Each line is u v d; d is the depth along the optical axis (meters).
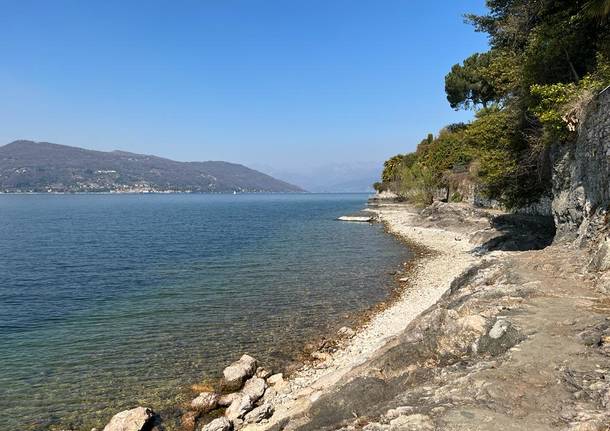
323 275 30.64
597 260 13.53
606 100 15.68
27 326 20.12
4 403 12.91
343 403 8.47
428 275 28.92
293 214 111.94
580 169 17.77
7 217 99.56
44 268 35.56
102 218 97.75
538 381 6.80
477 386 6.86
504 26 28.91
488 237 38.00
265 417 11.28
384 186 156.12
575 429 5.29
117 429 11.05
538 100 24.02
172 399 13.08
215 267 34.84
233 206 172.12
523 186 29.81
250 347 16.95
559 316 9.80
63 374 14.80
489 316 10.27
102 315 21.69
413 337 11.06
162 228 72.31
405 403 7.00
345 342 16.94
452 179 76.56
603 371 6.87
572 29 21.69
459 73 74.44
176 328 19.38
